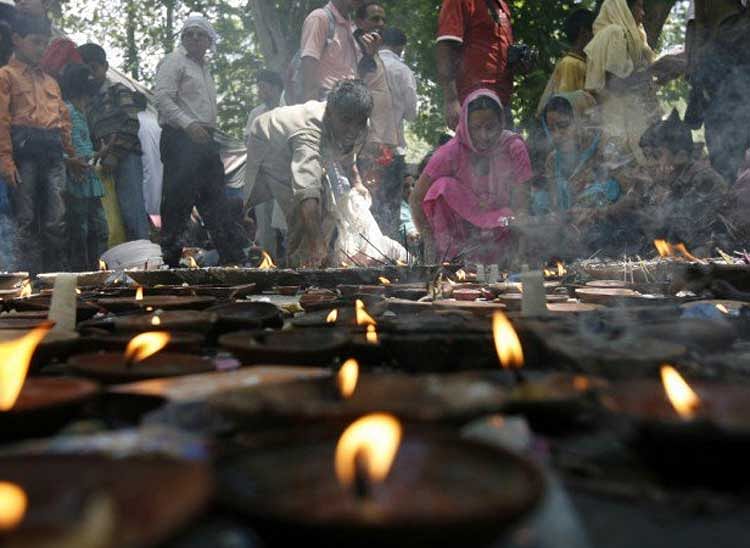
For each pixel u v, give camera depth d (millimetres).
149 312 3168
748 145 7766
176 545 988
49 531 882
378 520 891
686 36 8383
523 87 13438
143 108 10469
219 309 3072
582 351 1917
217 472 1073
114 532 834
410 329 2170
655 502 1168
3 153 8047
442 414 1307
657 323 2516
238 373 1905
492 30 8711
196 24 9516
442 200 8023
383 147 9703
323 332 2295
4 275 5262
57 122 8523
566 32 10125
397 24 15125
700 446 1183
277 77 11719
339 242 8109
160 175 13711
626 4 9367
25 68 8359
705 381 1689
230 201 12055
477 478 1084
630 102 9102
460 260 7727
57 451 1156
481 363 2027
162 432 1336
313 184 7648
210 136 9695
